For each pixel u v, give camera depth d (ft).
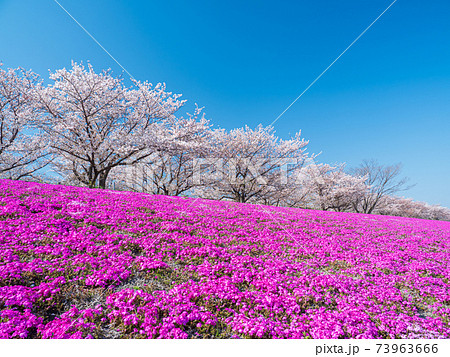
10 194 27.43
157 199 41.57
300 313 14.12
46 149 72.54
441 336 12.75
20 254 15.56
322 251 24.56
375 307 15.16
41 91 66.95
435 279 20.27
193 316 12.05
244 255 21.12
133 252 19.06
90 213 25.36
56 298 12.35
